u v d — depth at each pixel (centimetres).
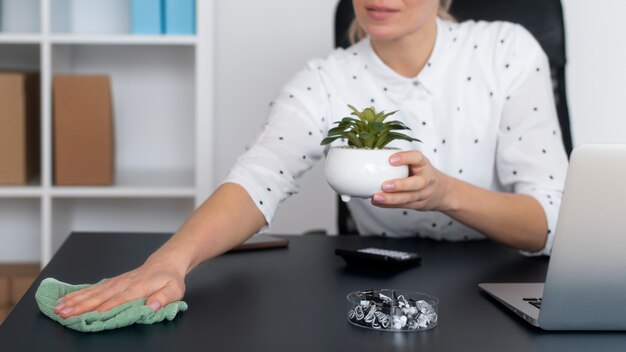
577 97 303
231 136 303
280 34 299
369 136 112
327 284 119
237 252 140
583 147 90
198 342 91
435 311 99
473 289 118
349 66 171
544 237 141
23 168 268
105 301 100
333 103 168
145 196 286
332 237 157
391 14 144
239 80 301
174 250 116
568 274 93
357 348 90
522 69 166
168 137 306
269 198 137
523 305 105
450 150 169
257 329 96
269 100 301
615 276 93
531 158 156
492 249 148
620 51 301
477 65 167
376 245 149
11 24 298
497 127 167
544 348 91
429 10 146
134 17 272
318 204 307
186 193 273
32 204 307
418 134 169
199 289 114
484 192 135
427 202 124
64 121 269
